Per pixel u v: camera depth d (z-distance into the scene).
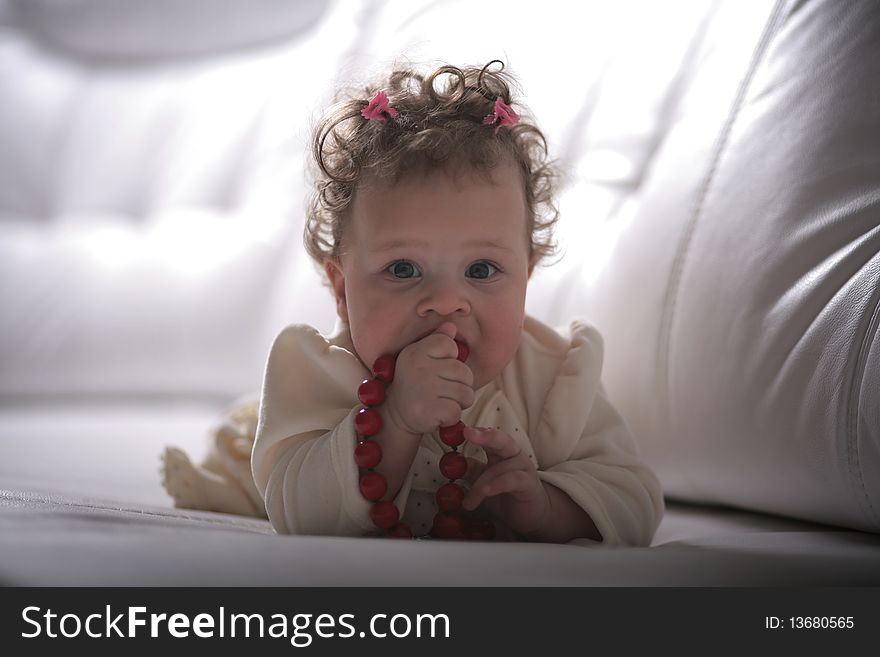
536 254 1.12
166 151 2.29
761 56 1.20
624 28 1.59
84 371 2.11
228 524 0.99
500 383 1.01
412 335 0.90
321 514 0.88
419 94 1.02
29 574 0.61
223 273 2.06
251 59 2.33
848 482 0.90
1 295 2.17
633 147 1.42
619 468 0.95
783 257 1.02
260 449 0.96
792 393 0.96
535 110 1.63
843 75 1.07
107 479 1.33
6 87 2.41
